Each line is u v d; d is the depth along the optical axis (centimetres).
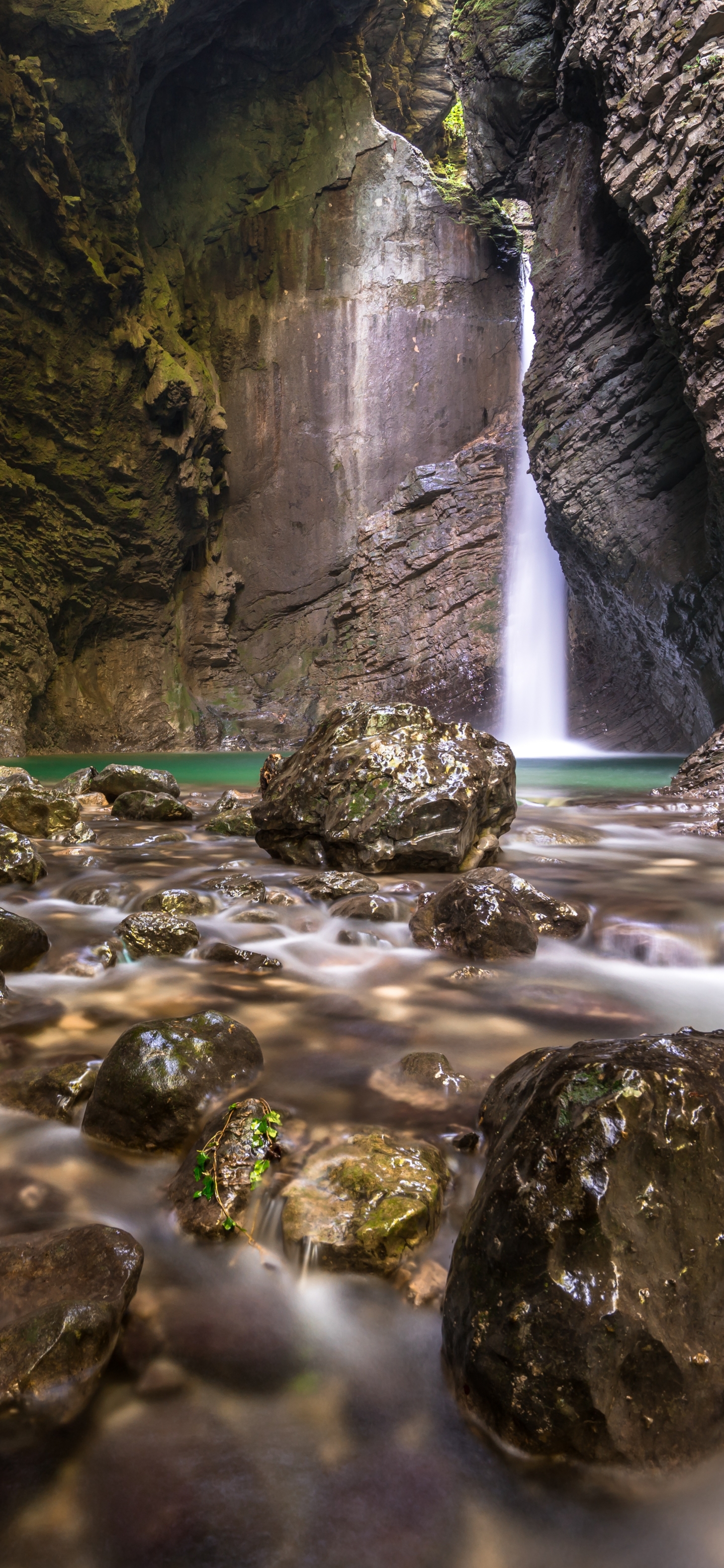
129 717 2655
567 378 1853
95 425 2452
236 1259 211
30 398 2338
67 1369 169
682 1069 190
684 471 1652
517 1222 172
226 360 2847
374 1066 304
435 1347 187
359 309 2897
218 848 726
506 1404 161
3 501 2367
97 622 2658
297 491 2939
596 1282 162
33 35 2077
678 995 393
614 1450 155
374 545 2933
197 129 2719
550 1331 161
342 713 679
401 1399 173
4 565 2384
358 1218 211
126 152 2319
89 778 1084
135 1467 157
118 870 620
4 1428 162
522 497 2811
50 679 2530
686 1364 160
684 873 625
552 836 768
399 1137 247
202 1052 277
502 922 442
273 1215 218
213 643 2880
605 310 1781
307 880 553
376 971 419
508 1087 236
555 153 1873
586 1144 174
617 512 1750
